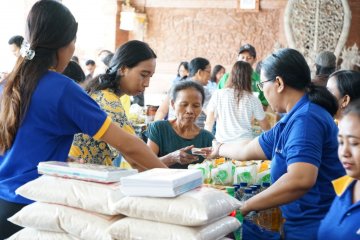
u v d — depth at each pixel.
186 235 1.62
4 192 2.08
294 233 2.28
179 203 1.64
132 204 1.68
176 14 10.39
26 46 2.10
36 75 2.07
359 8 9.73
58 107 2.06
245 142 2.65
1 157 2.15
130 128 2.61
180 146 3.22
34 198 1.85
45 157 2.11
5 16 10.23
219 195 1.73
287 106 2.39
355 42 9.78
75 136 2.48
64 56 2.17
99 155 2.52
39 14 2.11
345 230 1.75
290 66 2.34
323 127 2.25
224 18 10.21
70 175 1.84
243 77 4.91
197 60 6.27
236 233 2.15
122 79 2.64
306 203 2.28
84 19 10.35
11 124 2.06
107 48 10.28
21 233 1.91
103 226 1.76
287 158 2.22
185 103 3.19
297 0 9.80
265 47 10.07
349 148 1.65
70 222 1.79
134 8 10.29
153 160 2.14
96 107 2.11
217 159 2.70
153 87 10.50
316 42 9.74
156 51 10.49
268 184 2.56
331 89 3.20
